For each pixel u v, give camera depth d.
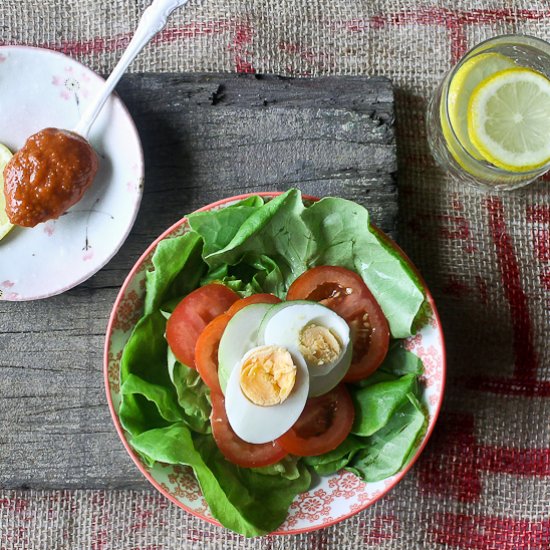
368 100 0.84
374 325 0.77
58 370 0.84
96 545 0.85
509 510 0.85
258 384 0.75
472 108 0.81
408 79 0.87
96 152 0.84
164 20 0.82
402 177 0.87
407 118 0.87
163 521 0.85
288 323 0.75
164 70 0.87
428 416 0.77
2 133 0.85
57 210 0.83
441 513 0.85
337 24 0.87
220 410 0.76
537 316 0.86
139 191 0.82
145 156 0.84
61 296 0.84
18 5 0.87
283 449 0.76
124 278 0.84
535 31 0.88
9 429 0.83
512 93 0.81
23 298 0.83
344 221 0.77
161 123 0.85
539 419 0.85
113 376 0.77
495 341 0.86
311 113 0.84
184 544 0.85
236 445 0.76
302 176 0.84
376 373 0.78
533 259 0.86
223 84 0.84
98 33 0.87
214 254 0.77
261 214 0.76
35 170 0.82
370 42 0.87
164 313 0.78
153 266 0.77
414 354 0.78
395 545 0.85
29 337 0.84
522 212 0.87
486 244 0.86
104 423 0.83
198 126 0.84
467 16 0.88
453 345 0.85
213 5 0.87
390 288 0.77
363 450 0.78
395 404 0.76
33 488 0.83
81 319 0.84
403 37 0.88
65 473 0.83
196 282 0.79
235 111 0.84
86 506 0.85
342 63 0.87
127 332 0.77
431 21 0.88
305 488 0.78
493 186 0.85
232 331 0.75
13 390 0.84
